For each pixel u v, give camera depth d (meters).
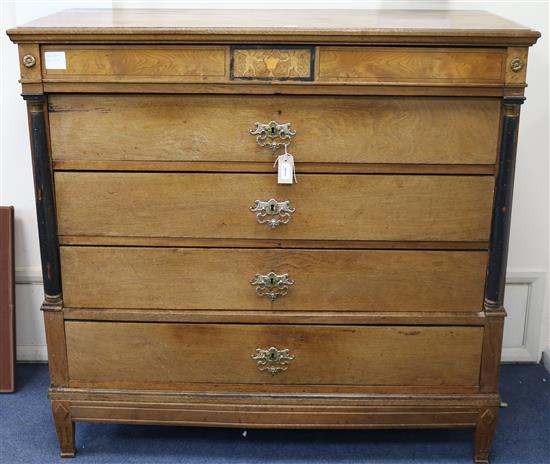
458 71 1.92
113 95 1.97
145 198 2.05
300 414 2.20
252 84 1.93
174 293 2.13
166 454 2.30
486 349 2.15
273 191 2.04
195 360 2.18
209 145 2.00
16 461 2.27
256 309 2.14
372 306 2.13
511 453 2.32
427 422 2.22
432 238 2.08
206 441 2.37
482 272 2.11
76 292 2.14
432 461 2.29
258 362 2.17
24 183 2.63
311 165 2.01
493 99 1.97
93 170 2.04
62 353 2.18
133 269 2.11
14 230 2.65
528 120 2.58
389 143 2.00
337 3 2.51
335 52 1.90
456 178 2.03
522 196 2.65
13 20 2.48
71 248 2.10
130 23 1.99
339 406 2.19
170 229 2.07
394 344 2.15
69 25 1.93
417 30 1.87
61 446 2.27
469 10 2.46
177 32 1.87
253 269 2.10
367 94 1.94
